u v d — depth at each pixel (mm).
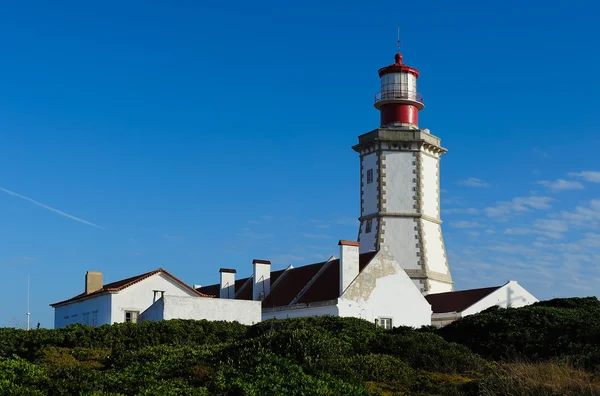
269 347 25141
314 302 44531
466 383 23875
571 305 38156
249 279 54812
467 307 47500
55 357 30438
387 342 28953
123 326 35844
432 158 56875
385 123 57688
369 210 55594
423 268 53688
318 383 21844
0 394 19344
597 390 21375
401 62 57969
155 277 44656
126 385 21875
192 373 23453
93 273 50312
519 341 31422
